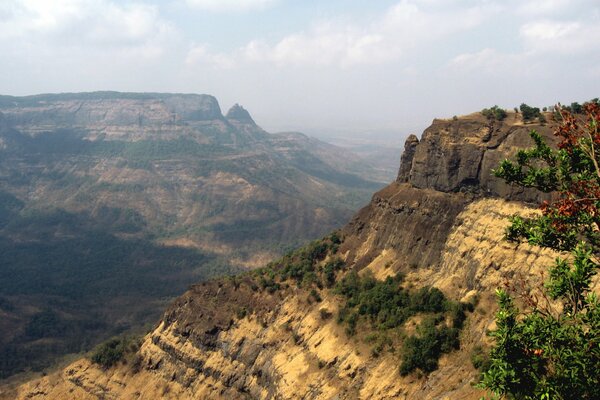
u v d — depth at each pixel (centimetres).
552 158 2923
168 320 10275
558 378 2302
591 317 2388
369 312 7544
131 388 9744
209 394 8706
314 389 7075
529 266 6119
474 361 5619
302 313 8588
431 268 7744
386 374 6378
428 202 8325
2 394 11075
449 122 8375
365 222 9581
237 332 9106
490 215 7194
